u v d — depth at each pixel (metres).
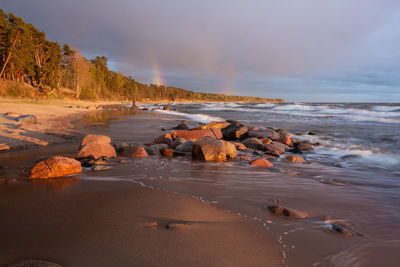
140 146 7.21
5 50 51.12
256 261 1.96
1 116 12.84
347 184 4.48
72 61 75.50
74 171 4.70
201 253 2.05
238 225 2.62
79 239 2.22
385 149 8.75
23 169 4.75
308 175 5.11
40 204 3.08
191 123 17.78
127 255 1.98
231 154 7.00
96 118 19.95
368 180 4.84
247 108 46.03
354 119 21.23
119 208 3.00
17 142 7.73
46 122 14.08
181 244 2.18
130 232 2.38
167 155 6.98
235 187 4.05
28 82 63.88
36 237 2.24
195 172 5.05
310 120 21.28
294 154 8.18
